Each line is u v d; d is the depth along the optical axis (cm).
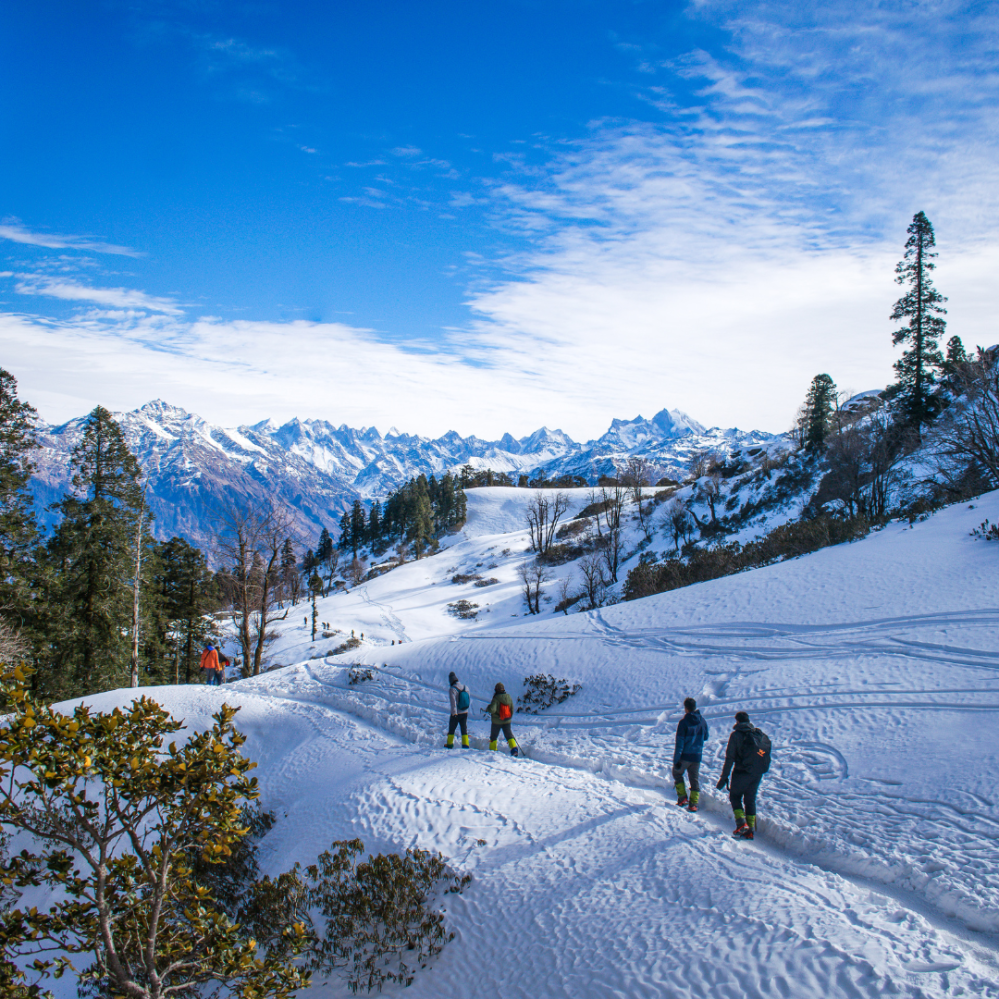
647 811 1051
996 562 1898
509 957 798
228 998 909
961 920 738
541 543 8675
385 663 2381
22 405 3005
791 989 618
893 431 4512
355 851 1115
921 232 4972
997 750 1037
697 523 6575
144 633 3844
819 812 986
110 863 638
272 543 3444
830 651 1612
